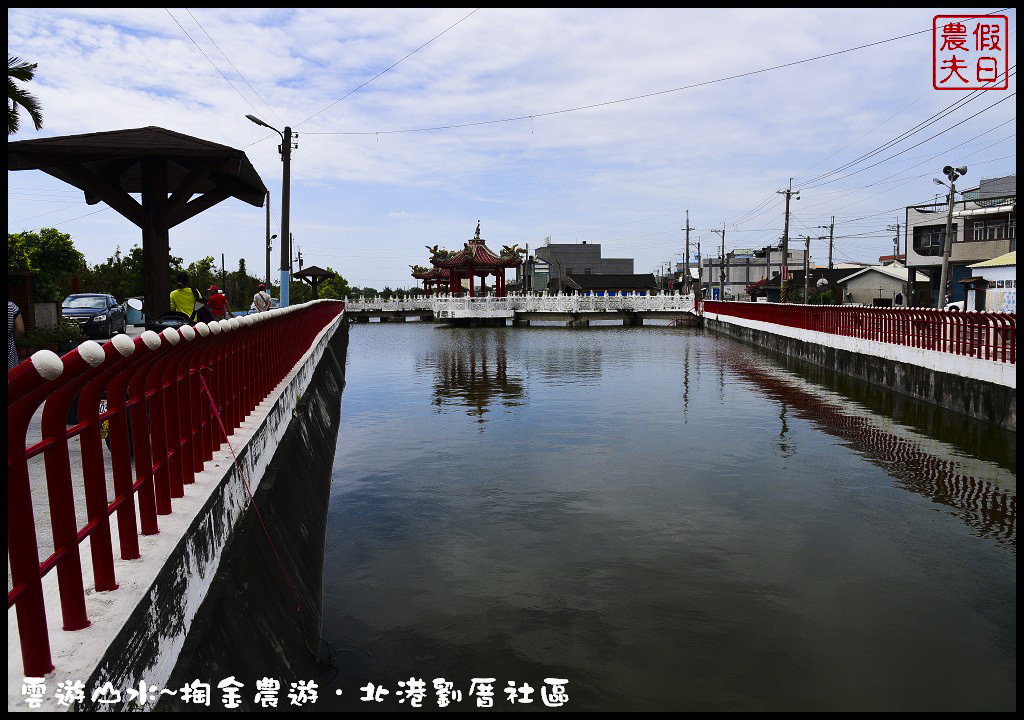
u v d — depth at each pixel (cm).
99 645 296
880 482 1261
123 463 375
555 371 3006
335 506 1152
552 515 1096
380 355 3875
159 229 1270
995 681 642
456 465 1408
